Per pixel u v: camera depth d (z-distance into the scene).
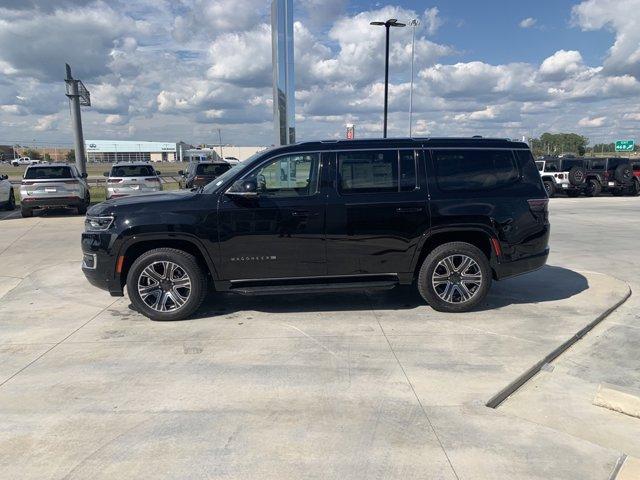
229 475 2.90
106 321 5.63
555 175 24.66
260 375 4.21
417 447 3.18
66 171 16.31
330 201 5.57
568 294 6.54
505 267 5.86
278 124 15.35
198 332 5.25
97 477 2.89
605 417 3.61
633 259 8.85
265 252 5.57
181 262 5.52
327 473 2.92
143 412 3.61
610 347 4.88
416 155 5.74
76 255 9.56
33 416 3.57
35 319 5.71
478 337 5.05
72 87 25.34
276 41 14.98
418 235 5.69
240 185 5.54
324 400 3.78
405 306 6.10
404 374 4.22
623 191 25.59
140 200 5.64
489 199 5.75
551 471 2.95
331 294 6.64
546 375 4.30
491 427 3.42
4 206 19.06
